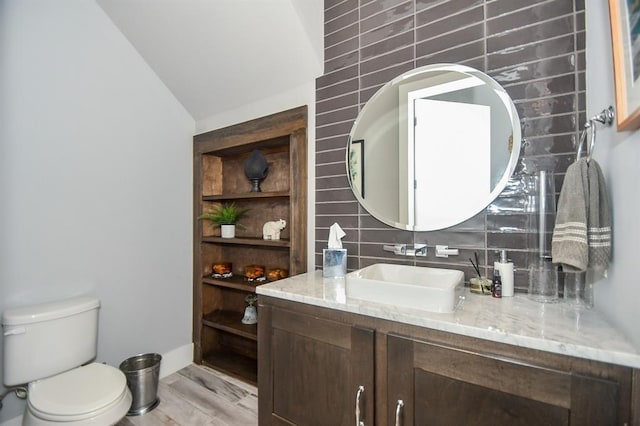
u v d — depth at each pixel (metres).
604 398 0.70
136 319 2.04
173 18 1.76
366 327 1.04
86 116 1.80
